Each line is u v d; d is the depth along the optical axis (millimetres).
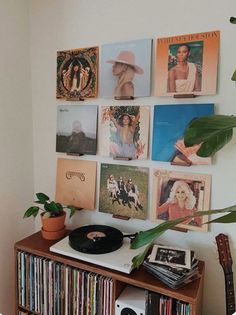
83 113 1418
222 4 1090
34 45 1522
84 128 1420
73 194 1484
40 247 1291
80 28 1382
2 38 1369
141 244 670
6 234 1464
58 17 1435
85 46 1380
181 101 1196
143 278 1050
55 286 1235
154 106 1248
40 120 1563
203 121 822
